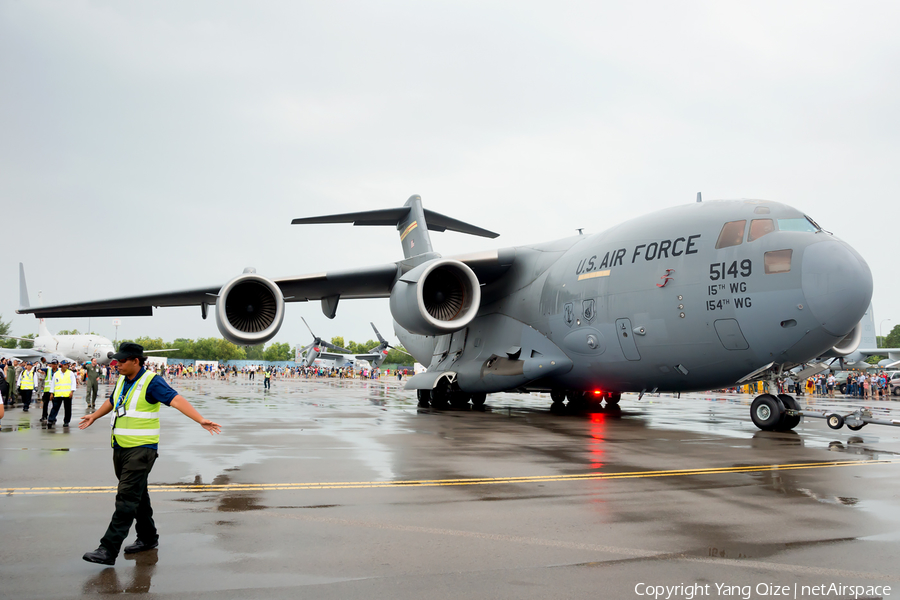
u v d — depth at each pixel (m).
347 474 6.69
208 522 4.72
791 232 10.97
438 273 15.87
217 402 19.73
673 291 11.89
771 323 10.76
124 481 3.88
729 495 5.83
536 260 15.92
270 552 4.04
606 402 18.09
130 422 3.97
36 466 7.03
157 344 133.62
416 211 17.48
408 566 3.80
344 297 19.09
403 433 10.66
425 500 5.50
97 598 3.26
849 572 3.75
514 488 6.07
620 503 5.47
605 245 13.57
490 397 27.52
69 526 4.55
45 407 12.35
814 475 6.91
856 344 13.54
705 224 11.90
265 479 6.37
